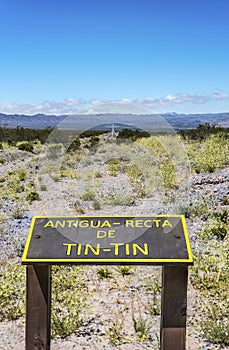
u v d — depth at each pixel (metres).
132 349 3.57
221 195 8.30
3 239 7.00
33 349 2.89
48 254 2.63
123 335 3.80
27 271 2.81
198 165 10.98
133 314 4.09
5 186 12.07
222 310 4.15
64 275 4.99
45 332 2.87
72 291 4.62
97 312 4.25
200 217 7.13
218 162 11.67
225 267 5.00
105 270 5.18
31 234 2.76
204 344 3.66
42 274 2.81
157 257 2.60
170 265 2.58
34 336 2.88
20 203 9.73
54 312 4.09
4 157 18.64
